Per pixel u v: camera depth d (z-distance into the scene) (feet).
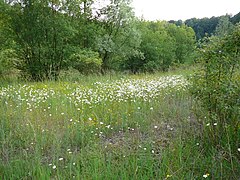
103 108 21.67
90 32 56.65
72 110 21.34
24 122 18.29
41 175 11.08
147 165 11.88
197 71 13.94
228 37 12.91
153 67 106.93
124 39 75.25
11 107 22.86
